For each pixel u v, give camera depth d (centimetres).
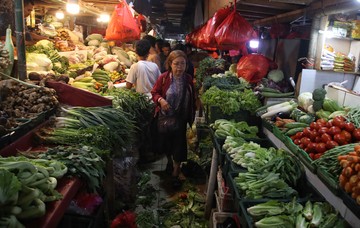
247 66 418
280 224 158
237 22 389
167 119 394
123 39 575
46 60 396
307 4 335
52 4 536
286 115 304
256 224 160
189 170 426
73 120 270
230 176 224
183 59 378
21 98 255
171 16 1397
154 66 469
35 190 138
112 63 628
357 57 323
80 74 536
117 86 520
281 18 449
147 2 777
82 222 214
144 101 455
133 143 359
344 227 152
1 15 325
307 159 201
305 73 322
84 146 220
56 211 146
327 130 208
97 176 198
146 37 675
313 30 321
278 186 195
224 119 349
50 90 276
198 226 307
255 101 349
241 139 287
